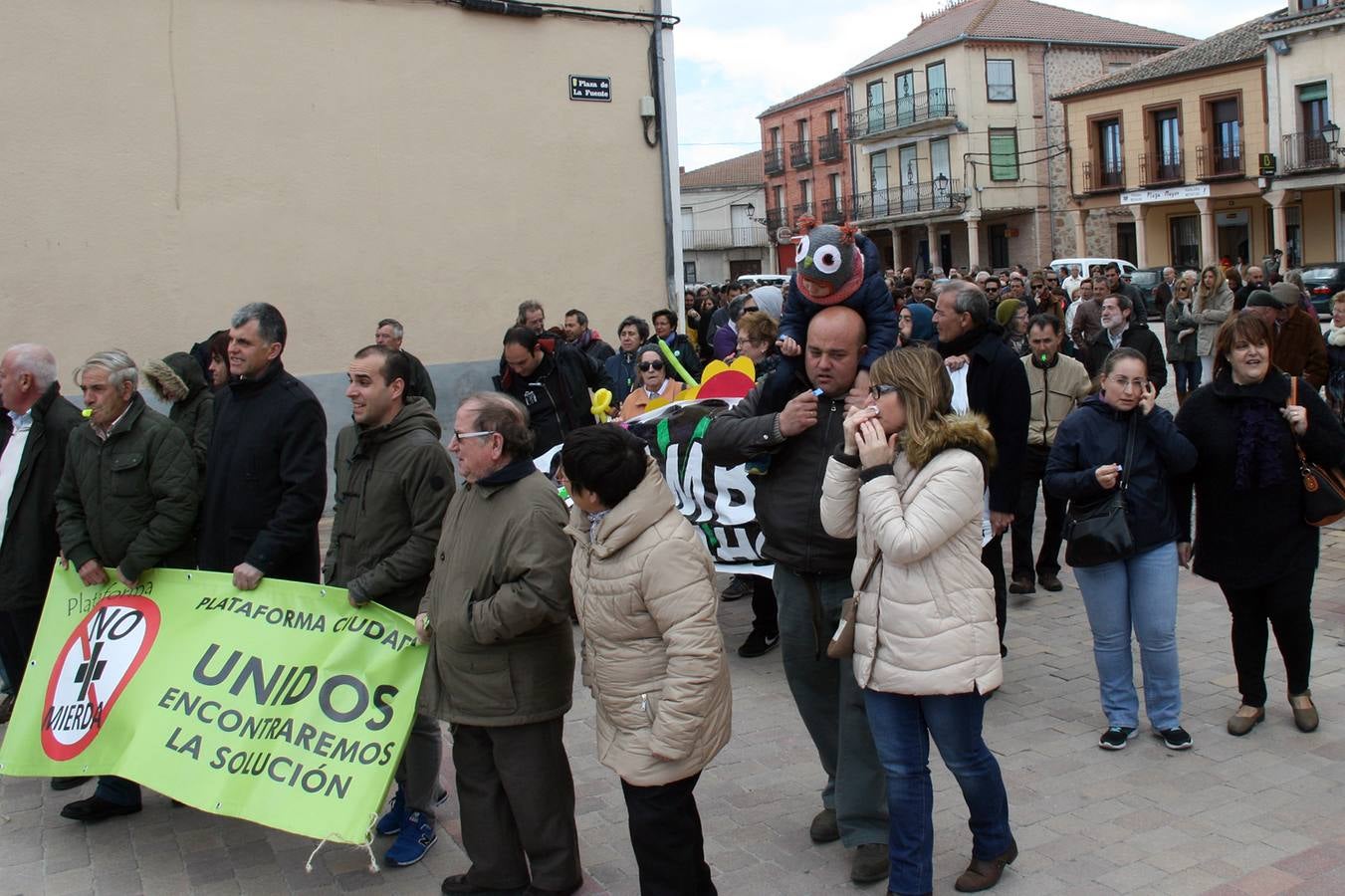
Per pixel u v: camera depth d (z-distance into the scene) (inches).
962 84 1779.0
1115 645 189.3
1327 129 1365.7
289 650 162.2
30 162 355.3
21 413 209.2
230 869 164.2
